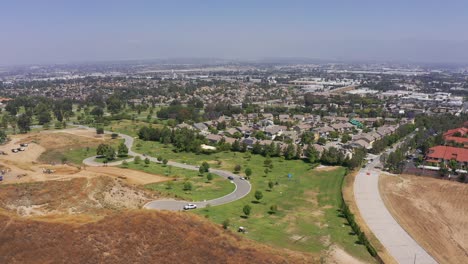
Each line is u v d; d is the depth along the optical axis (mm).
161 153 170250
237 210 101688
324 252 79062
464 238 89625
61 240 62906
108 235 65062
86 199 87938
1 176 96625
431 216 101875
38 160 153250
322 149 169750
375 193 118438
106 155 154875
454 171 142000
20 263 58625
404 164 152625
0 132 182375
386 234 89562
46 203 82875
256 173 140500
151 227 68375
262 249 72938
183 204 102750
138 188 107875
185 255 64000
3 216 67125
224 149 175125
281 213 101562
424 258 78812
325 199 114000
